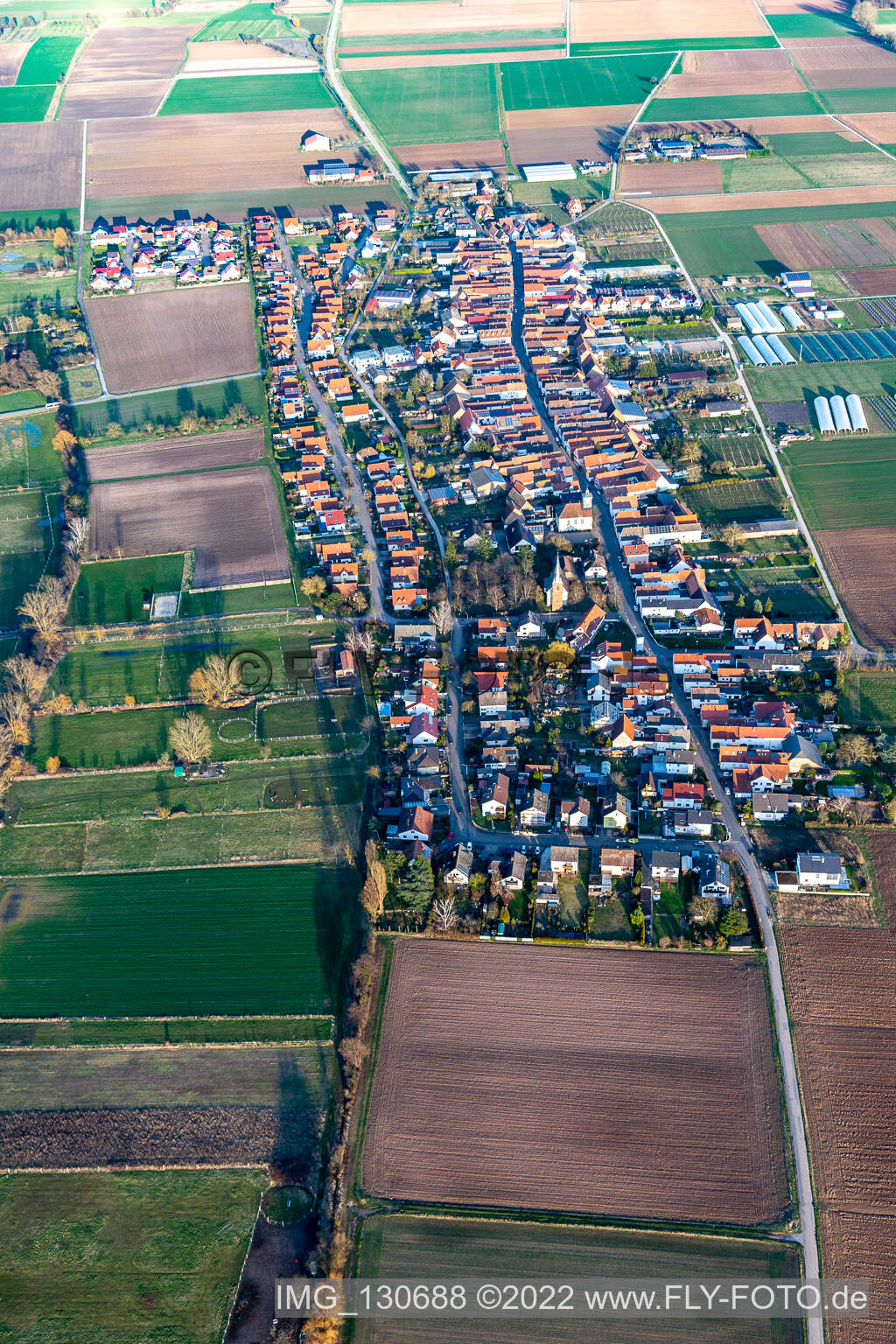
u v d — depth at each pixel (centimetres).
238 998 15825
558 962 16000
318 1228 12950
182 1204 13412
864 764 18962
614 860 17125
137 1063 15100
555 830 18150
